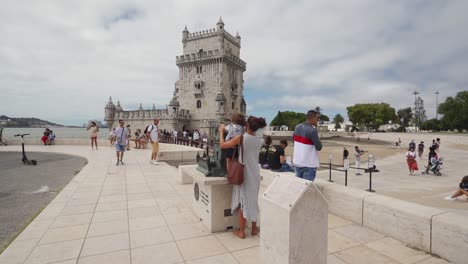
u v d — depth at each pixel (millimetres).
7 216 6078
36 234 4668
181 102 58656
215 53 54094
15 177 10867
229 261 3789
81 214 5766
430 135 55969
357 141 64125
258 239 4562
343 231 4824
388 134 66875
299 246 2811
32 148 22797
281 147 9031
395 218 4484
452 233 3711
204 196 5207
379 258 3852
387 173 20562
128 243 4348
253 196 4551
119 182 9109
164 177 10016
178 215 5746
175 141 28875
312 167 5727
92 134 21453
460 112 66125
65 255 3918
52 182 9914
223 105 51875
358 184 16344
